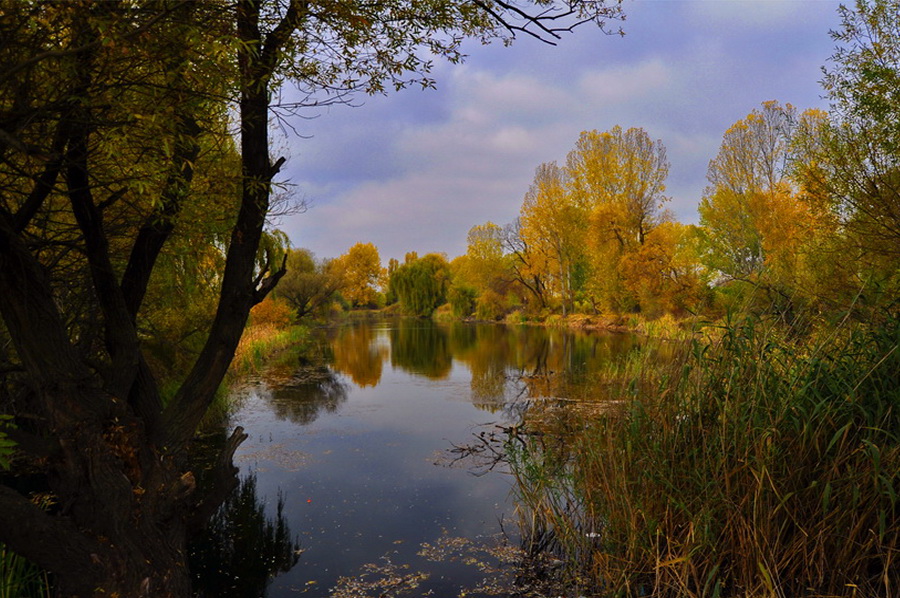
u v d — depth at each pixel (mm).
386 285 66562
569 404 8898
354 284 63688
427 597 3525
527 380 12094
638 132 28594
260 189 3574
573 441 6504
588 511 4238
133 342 3439
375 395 10938
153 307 6719
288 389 11648
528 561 3988
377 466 6297
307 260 35719
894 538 2740
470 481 5766
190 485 3213
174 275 6832
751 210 21422
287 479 5855
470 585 3674
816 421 3195
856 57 6688
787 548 2975
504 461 6410
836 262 6551
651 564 3352
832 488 3014
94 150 2848
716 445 3350
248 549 4234
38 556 2498
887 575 2689
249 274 3713
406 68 3381
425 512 4938
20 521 2428
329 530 4562
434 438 7535
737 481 3166
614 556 3498
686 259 23625
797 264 8102
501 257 42844
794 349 3670
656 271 24062
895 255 6113
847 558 2889
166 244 4840
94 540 2701
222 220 3975
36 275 2859
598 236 28891
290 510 5004
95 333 4812
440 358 17359
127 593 2629
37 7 2033
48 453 2893
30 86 2459
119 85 2420
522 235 36469
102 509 2779
